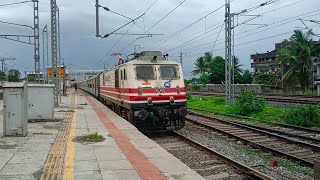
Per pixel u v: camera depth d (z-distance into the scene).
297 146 13.39
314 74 50.78
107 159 8.71
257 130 16.42
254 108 24.48
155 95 16.34
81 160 8.58
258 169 9.90
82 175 7.25
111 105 25.09
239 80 77.81
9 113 11.88
